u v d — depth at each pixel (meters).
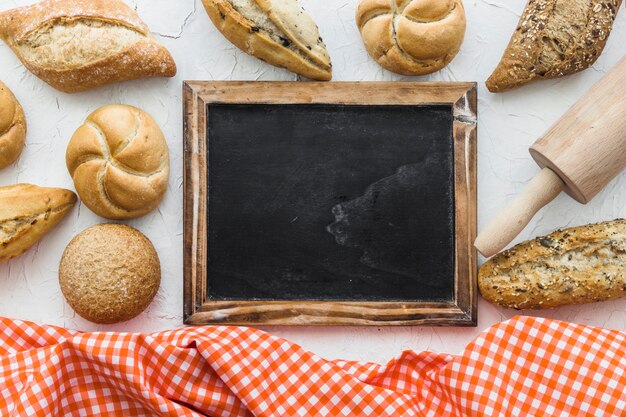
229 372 0.85
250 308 0.89
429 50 0.86
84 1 0.86
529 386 0.86
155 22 0.90
